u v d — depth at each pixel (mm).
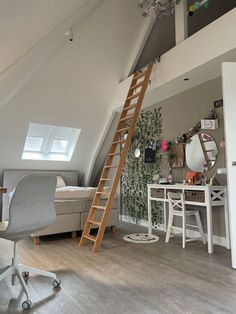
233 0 4715
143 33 4668
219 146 3885
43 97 4992
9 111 4961
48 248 3678
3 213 5691
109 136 6211
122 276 2609
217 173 3881
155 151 5117
